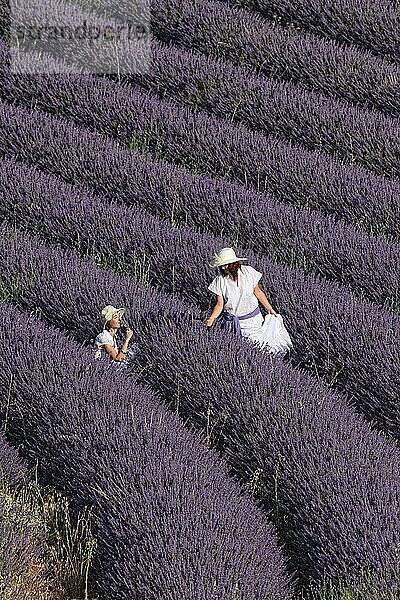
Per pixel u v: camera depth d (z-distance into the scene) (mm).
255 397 28141
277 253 38406
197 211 41188
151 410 27766
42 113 49219
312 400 28484
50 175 43844
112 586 21562
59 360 29609
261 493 25734
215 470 25547
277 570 22562
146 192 42562
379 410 30250
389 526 23141
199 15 57531
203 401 28812
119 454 25359
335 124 48188
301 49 54375
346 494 24312
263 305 32438
